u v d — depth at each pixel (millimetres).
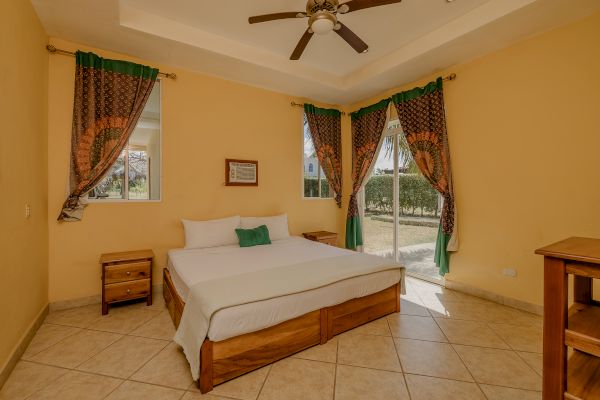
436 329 2457
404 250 4176
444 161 3383
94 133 2900
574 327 1043
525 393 1676
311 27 2254
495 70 2990
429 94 3537
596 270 936
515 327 2482
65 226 2844
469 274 3266
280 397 1651
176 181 3453
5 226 1804
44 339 2262
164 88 3365
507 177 2916
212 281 2150
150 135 3365
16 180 1979
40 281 2510
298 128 4516
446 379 1808
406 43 3225
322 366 1942
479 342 2244
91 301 2961
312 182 4750
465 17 2680
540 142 2674
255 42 3234
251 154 4035
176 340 1981
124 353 2080
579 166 2443
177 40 2842
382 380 1800
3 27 1782
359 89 4145
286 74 3645
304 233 4477
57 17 2457
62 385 1731
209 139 3682
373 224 4711
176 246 3455
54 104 2773
